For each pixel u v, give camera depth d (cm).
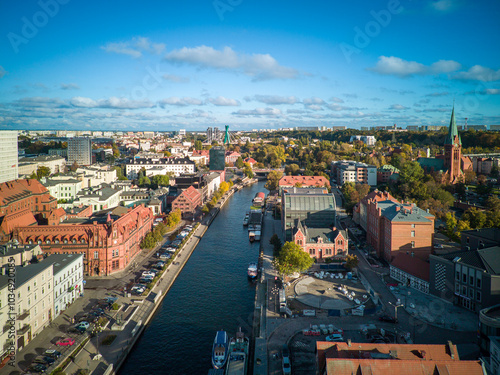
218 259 16975
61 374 8169
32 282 9994
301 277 14275
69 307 11856
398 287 13038
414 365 6350
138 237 17212
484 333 8819
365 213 19762
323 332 10100
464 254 11456
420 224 14862
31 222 17150
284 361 8644
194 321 11556
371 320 10762
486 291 10431
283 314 11312
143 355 9888
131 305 11981
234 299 13012
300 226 16575
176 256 16650
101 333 10362
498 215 17612
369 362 6347
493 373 7900
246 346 9788
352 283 13625
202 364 9612
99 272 14538
